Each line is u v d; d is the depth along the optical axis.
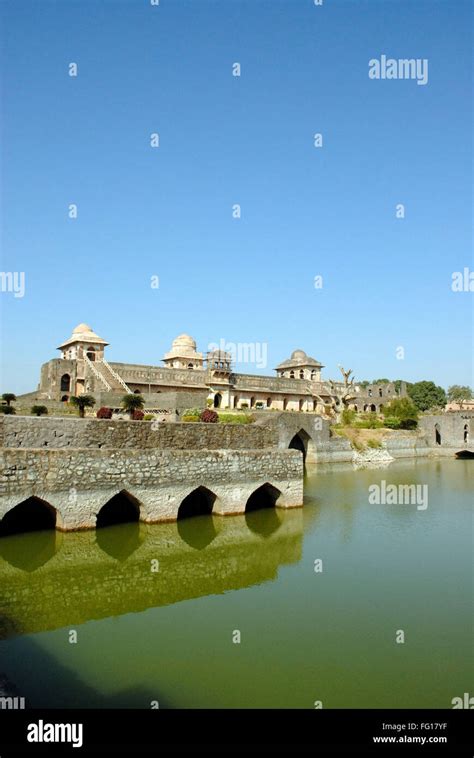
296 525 23.69
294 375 104.06
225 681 10.81
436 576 17.17
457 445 66.69
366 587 16.16
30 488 18.55
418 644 12.50
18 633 12.79
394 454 61.16
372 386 107.81
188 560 18.62
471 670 11.40
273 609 14.51
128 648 12.12
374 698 10.33
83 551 18.95
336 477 41.28
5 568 17.23
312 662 11.62
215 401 81.06
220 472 23.91
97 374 65.38
